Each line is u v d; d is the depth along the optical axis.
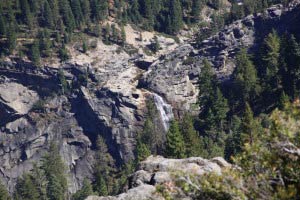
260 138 16.75
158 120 174.62
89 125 186.62
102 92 186.25
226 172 16.44
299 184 15.48
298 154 15.54
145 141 136.62
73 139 185.38
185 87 188.75
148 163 35.12
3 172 186.12
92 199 30.59
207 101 135.12
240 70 142.62
